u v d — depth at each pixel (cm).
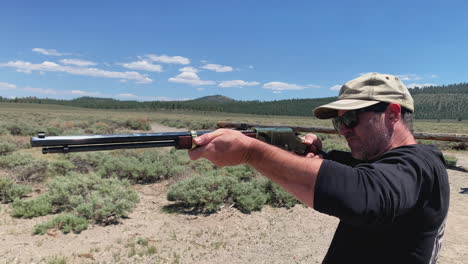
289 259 487
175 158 1134
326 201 95
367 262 128
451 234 543
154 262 461
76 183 702
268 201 747
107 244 508
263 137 173
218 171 909
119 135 117
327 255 156
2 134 1919
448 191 129
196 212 668
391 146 129
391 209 97
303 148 189
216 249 511
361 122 131
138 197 737
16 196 706
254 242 541
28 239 511
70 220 569
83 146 116
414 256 118
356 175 99
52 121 3441
